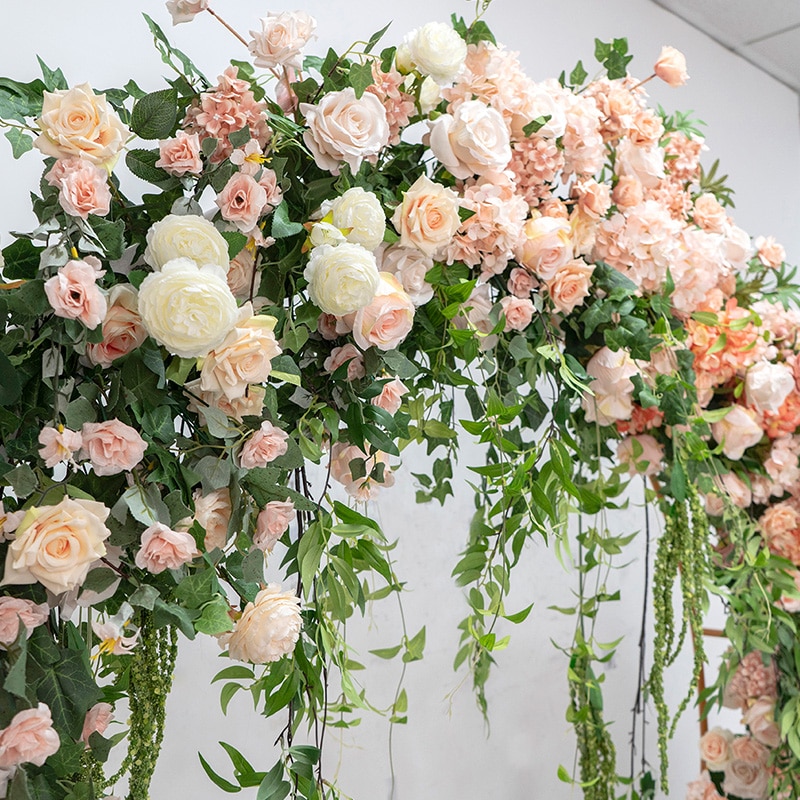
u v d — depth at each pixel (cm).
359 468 149
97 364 125
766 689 240
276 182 139
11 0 179
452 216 150
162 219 133
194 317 118
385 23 241
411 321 142
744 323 210
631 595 299
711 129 334
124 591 127
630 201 183
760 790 245
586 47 289
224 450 131
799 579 225
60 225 120
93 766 122
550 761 272
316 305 140
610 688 290
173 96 132
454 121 154
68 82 186
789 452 222
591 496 165
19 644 110
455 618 252
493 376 170
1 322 119
